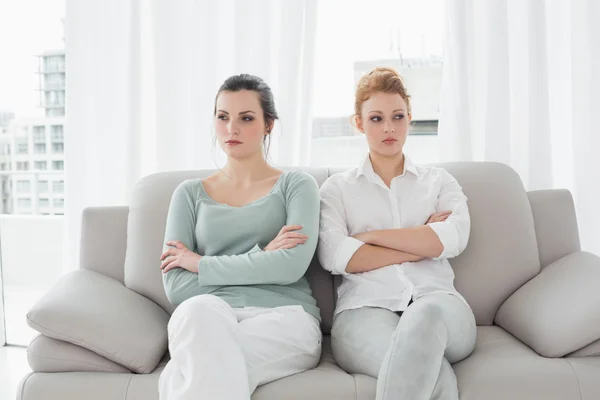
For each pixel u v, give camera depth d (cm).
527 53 231
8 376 253
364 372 153
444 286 179
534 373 143
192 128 264
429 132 269
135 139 262
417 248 177
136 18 259
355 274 182
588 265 172
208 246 183
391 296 175
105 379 149
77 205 272
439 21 265
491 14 230
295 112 250
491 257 191
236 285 173
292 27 246
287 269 170
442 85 242
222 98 191
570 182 240
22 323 313
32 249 366
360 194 191
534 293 174
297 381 147
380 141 187
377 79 188
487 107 233
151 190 204
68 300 161
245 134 188
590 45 225
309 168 214
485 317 190
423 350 133
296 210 179
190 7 261
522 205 197
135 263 192
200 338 137
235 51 254
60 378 150
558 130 239
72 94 270
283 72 249
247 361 148
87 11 268
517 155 238
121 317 163
